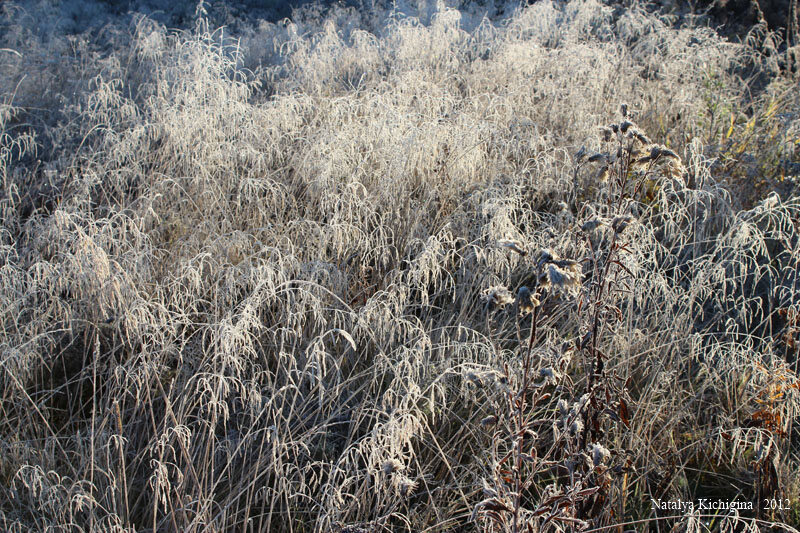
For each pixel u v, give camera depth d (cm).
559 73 562
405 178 402
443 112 481
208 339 317
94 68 631
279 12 986
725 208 398
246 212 397
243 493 264
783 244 397
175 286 306
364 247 351
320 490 251
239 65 656
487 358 293
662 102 550
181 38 669
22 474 239
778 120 526
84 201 372
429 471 277
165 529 246
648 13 797
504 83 564
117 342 321
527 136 443
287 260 319
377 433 224
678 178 235
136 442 284
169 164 432
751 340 322
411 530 252
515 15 745
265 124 452
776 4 820
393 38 665
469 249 368
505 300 176
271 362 321
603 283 235
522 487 195
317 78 583
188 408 273
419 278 312
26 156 488
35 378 296
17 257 338
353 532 222
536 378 230
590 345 240
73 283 297
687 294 334
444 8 722
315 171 409
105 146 434
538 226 399
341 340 327
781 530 252
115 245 325
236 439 279
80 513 252
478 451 279
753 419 271
